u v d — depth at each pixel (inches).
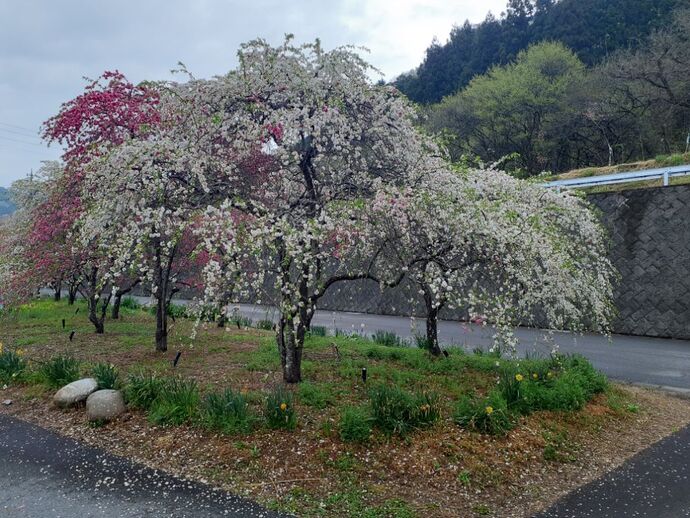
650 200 502.6
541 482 164.2
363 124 240.8
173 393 203.9
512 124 1346.0
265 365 272.8
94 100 286.0
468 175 266.5
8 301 363.3
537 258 246.7
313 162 246.1
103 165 218.8
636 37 1438.2
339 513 140.9
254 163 240.2
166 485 155.3
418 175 241.0
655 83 1010.1
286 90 231.3
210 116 233.8
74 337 382.3
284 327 253.0
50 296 767.1
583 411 221.1
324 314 689.6
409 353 305.7
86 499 147.8
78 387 223.1
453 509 145.2
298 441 176.2
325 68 231.0
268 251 218.7
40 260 328.5
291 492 150.5
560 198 320.5
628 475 170.7
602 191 594.2
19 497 149.7
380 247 234.5
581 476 170.1
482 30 1989.4
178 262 334.0
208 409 189.8
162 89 242.4
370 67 239.1
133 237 218.8
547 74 1391.5
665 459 184.5
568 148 1368.1
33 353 324.5
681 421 229.1
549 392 218.2
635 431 213.8
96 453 178.9
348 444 174.2
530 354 368.2
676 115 1040.2
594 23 1652.3
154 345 342.6
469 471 163.5
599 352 395.5
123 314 533.6
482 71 1852.9
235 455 169.0
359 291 735.1
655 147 1189.1
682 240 475.5
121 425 199.0
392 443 175.6
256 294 213.3
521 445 182.4
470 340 450.0
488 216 222.4
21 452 181.6
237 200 206.5
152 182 216.5
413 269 252.2
